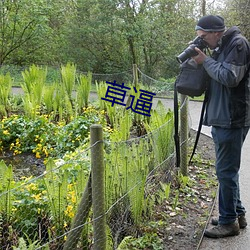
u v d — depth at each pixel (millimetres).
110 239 2650
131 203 3068
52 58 17875
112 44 17500
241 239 3207
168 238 3178
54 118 6719
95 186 2324
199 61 2877
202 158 5371
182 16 17656
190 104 10250
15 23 15602
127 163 3086
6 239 2721
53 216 2795
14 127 5641
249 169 4988
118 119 6250
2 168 3094
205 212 3668
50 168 3143
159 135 4023
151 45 17250
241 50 2672
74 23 17188
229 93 2816
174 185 4211
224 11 15539
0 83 7594
